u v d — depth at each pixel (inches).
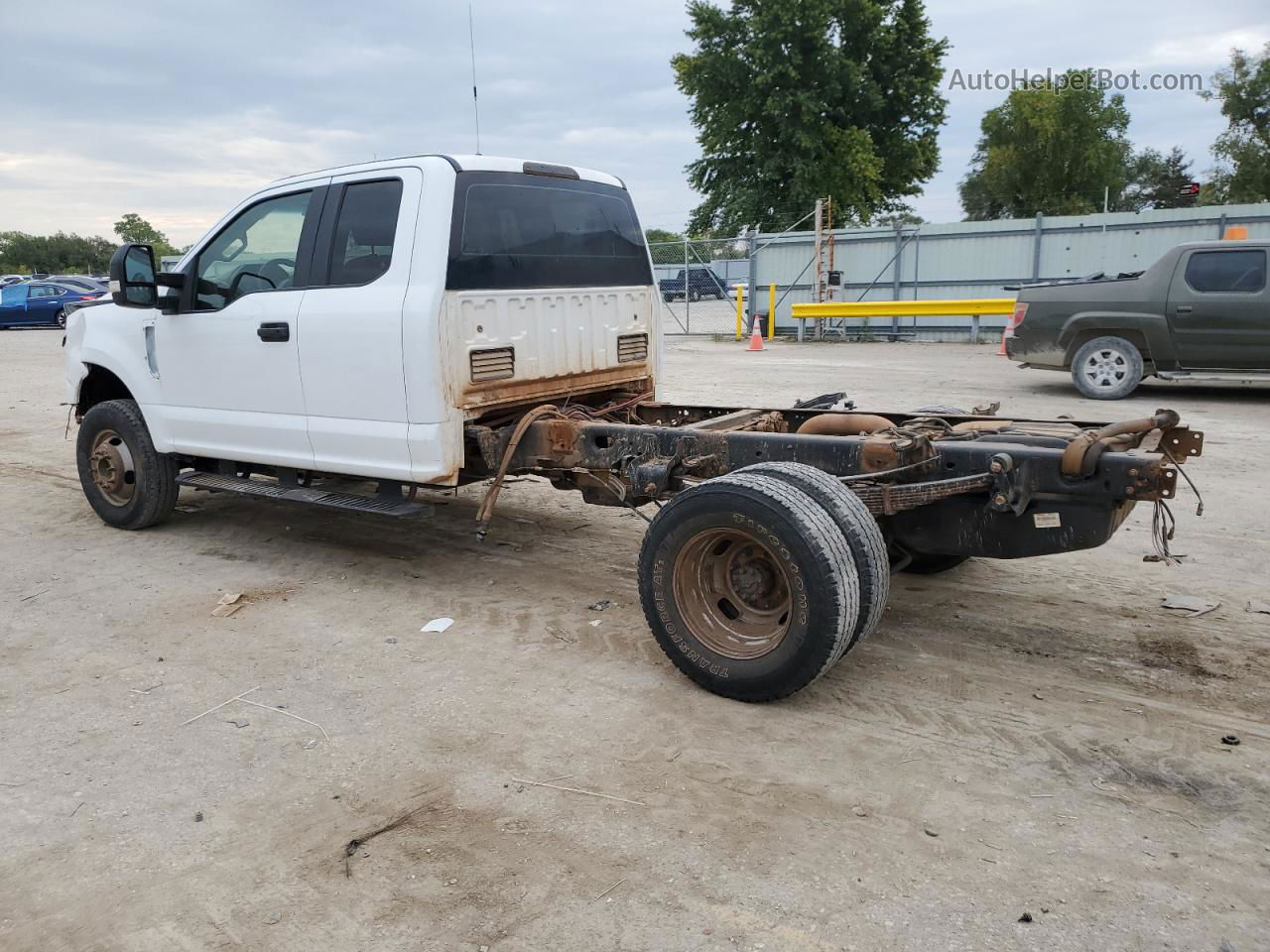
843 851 114.3
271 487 224.7
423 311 184.4
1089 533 149.6
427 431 188.5
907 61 1488.7
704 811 123.2
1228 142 1690.5
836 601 139.1
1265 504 261.7
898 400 450.0
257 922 104.0
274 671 168.4
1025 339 466.6
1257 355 418.0
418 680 163.8
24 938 102.3
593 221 226.2
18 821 123.6
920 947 98.0
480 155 198.5
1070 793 125.7
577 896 107.1
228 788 130.6
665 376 566.3
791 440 170.4
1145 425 150.6
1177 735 140.3
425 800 126.8
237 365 218.5
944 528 165.0
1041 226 814.5
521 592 207.8
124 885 110.7
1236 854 112.3
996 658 168.2
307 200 208.2
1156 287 430.3
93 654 176.9
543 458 200.8
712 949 98.4
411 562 230.2
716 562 157.6
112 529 263.0
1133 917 101.8
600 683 161.3
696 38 1450.5
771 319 895.7
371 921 103.8
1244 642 172.9
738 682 150.1
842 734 142.6
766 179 1460.4
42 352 836.0
